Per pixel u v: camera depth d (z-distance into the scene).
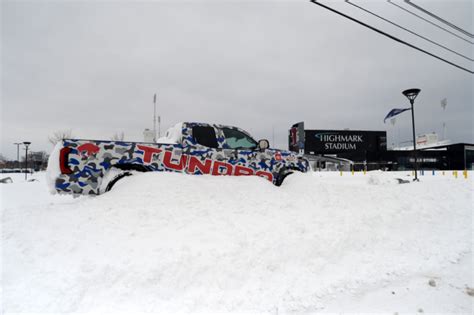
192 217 3.47
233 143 5.31
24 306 2.04
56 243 2.83
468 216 5.01
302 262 3.02
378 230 3.94
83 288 2.27
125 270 2.48
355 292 2.67
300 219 3.81
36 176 29.08
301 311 2.34
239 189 4.35
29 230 3.07
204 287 2.50
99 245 2.83
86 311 2.08
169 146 4.57
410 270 3.14
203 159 4.78
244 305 2.35
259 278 2.70
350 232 3.68
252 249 3.02
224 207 3.83
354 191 5.21
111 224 3.22
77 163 4.03
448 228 4.45
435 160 43.75
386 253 3.47
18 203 7.36
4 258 2.57
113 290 2.31
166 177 4.12
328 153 50.53
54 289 2.23
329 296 2.58
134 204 3.60
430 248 3.72
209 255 2.80
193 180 4.25
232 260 2.81
